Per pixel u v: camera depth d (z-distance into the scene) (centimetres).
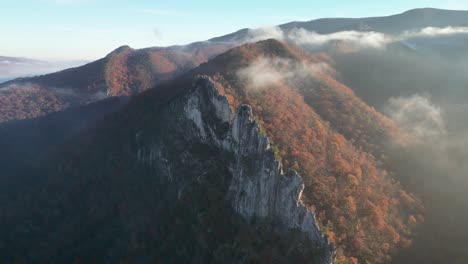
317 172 9731
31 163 17912
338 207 8812
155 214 10394
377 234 8694
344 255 7688
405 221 9712
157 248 9450
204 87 11088
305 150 10450
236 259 7712
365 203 9344
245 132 8669
